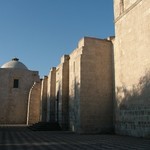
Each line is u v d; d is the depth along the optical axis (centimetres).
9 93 4866
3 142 1377
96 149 1066
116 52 2178
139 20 1812
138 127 1741
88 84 2136
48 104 3650
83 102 2092
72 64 2672
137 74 1798
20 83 4959
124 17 2044
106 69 2230
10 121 4744
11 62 5675
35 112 4434
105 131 2106
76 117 2177
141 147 1130
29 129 2777
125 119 1931
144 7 1761
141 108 1719
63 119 2650
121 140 1480
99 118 2114
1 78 4900
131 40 1912
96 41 2250
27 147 1146
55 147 1144
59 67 3053
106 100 2169
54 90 3366
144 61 1720
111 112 2164
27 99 4928
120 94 2047
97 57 2220
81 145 1223
